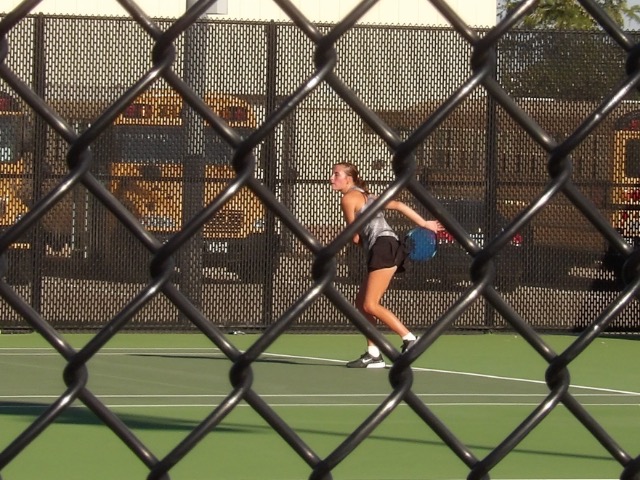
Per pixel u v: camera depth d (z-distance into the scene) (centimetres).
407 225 2795
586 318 2934
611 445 453
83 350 404
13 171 2708
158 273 412
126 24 2748
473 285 442
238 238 2820
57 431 1588
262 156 2789
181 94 411
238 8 3189
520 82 2848
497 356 2564
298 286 2847
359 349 2656
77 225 2783
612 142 2878
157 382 2091
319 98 2755
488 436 1603
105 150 2725
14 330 2830
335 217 2814
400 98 2823
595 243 2925
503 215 2855
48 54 2733
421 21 3019
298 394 1969
